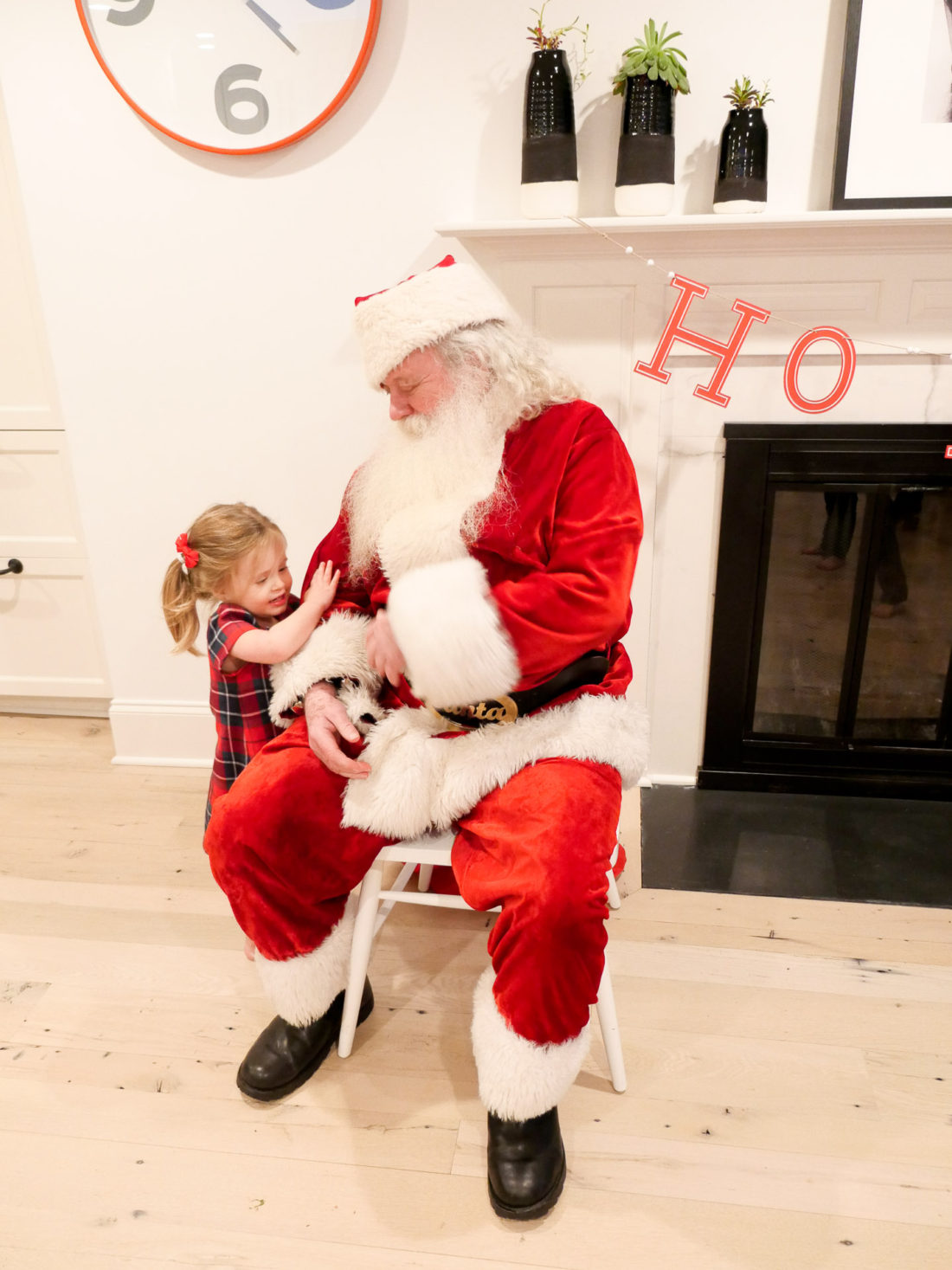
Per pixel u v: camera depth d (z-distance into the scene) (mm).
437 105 1742
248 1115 1304
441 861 1263
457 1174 1210
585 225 1650
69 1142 1265
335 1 1662
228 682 1437
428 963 1606
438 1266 1094
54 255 1919
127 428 2033
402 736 1275
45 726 2576
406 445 1313
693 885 1781
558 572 1181
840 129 1612
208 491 2066
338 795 1281
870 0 1553
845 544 1920
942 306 1714
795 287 1737
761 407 1834
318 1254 1111
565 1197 1173
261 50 1712
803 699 2059
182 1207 1172
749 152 1611
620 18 1660
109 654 2234
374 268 1857
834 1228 1128
